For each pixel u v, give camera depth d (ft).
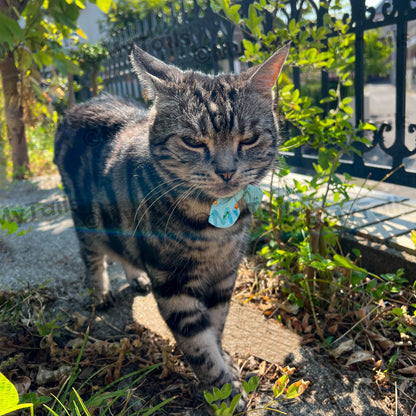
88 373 0.98
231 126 0.87
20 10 1.45
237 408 0.87
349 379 0.95
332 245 1.23
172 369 0.99
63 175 1.30
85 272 1.36
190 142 0.88
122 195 1.02
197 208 0.92
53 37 1.94
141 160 0.97
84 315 1.21
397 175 1.42
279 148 1.08
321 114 1.69
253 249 1.47
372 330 1.05
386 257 1.23
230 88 0.92
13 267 1.43
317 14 1.50
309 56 1.20
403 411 0.87
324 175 1.28
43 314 1.18
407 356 1.00
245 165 0.90
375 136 1.45
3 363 0.93
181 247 0.92
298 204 1.33
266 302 1.23
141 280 1.33
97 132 1.18
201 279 0.98
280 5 1.26
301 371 0.98
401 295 1.13
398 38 1.32
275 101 1.18
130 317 1.20
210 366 0.90
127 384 0.96
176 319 0.95
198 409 0.90
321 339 1.07
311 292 1.16
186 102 0.89
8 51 1.62
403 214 1.42
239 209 0.95
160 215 0.91
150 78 0.90
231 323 1.15
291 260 1.21
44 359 1.01
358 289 1.10
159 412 0.89
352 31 1.42
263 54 1.22
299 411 0.88
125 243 1.08
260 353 1.04
